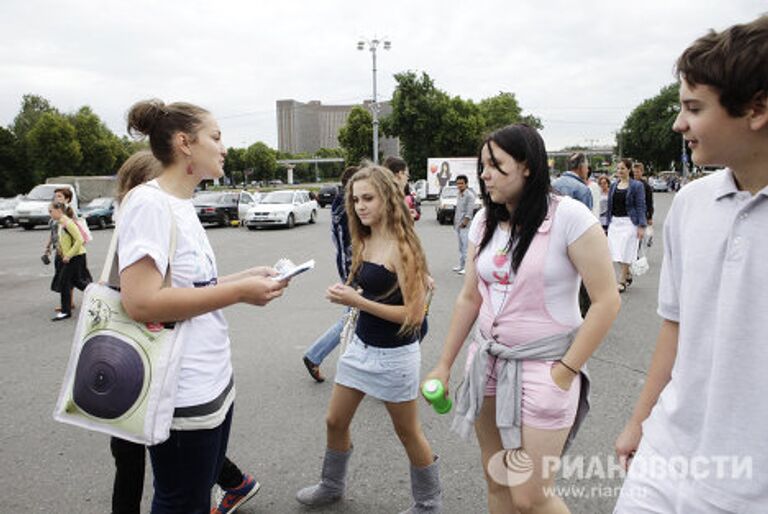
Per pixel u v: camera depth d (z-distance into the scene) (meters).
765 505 1.24
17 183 47.62
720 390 1.29
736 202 1.30
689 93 1.30
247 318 6.99
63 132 44.22
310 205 23.20
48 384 4.71
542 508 1.93
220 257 12.85
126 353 1.76
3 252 15.09
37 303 8.27
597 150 95.06
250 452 3.43
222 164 1.99
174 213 1.83
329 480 2.81
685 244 1.42
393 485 3.04
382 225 2.62
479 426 2.13
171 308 1.71
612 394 4.20
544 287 1.88
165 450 1.86
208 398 1.86
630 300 7.58
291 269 2.09
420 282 2.55
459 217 10.16
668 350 1.60
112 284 1.86
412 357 2.60
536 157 1.86
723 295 1.29
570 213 1.85
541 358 1.90
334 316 7.07
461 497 2.91
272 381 4.68
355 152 51.19
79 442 3.61
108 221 24.77
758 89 1.19
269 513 2.80
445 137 44.31
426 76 44.28
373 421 3.86
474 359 2.04
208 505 1.99
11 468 3.27
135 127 1.89
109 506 2.88
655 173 77.56
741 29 1.22
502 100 73.38
